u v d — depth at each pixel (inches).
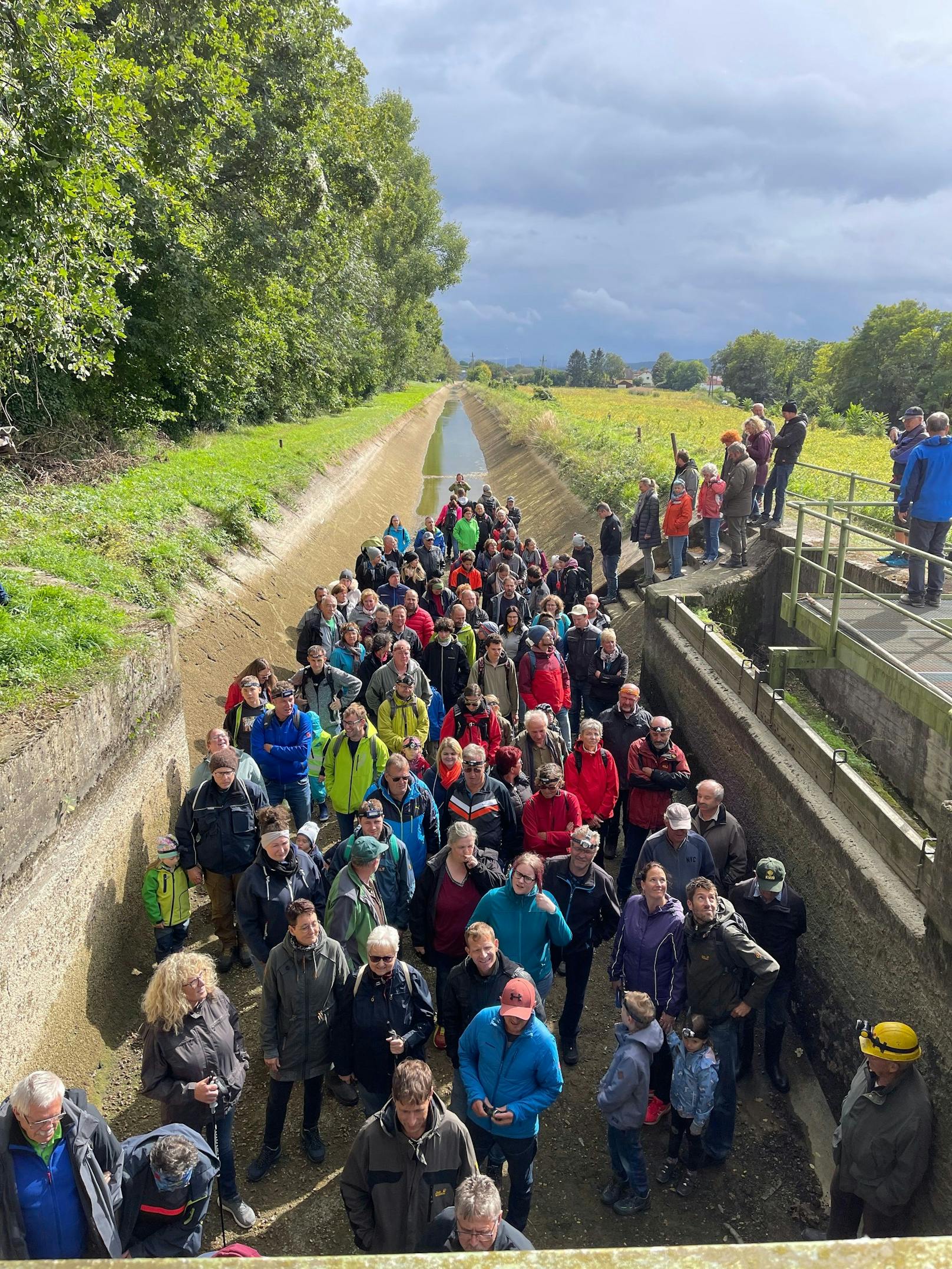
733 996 218.2
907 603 362.3
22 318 428.8
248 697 324.5
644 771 303.3
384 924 231.3
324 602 423.5
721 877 273.7
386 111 1756.9
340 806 302.7
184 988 187.8
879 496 735.7
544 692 373.7
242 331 843.4
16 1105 146.1
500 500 1295.5
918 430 475.5
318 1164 224.8
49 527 458.6
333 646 423.8
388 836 252.1
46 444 566.3
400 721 337.4
